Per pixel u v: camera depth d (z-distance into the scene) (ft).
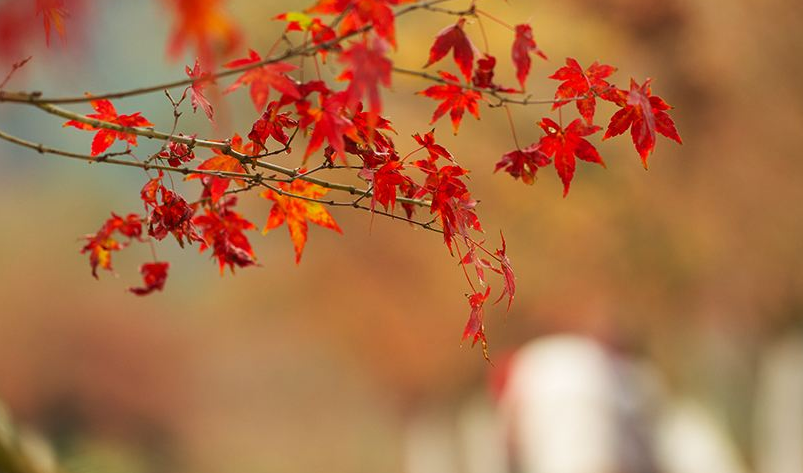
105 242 5.71
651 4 24.58
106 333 59.88
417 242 31.60
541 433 12.37
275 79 4.43
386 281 32.48
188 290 60.59
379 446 53.88
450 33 4.84
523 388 12.87
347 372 47.60
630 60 25.21
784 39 25.14
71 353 59.11
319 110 4.57
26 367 58.23
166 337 61.31
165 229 5.22
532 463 12.39
